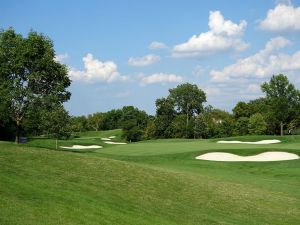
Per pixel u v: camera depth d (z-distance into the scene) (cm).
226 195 2161
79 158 2383
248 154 4269
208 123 12588
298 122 10100
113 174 2119
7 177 1633
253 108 13300
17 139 4525
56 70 4544
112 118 17788
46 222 1222
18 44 4334
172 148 5278
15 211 1249
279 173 3412
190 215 1706
